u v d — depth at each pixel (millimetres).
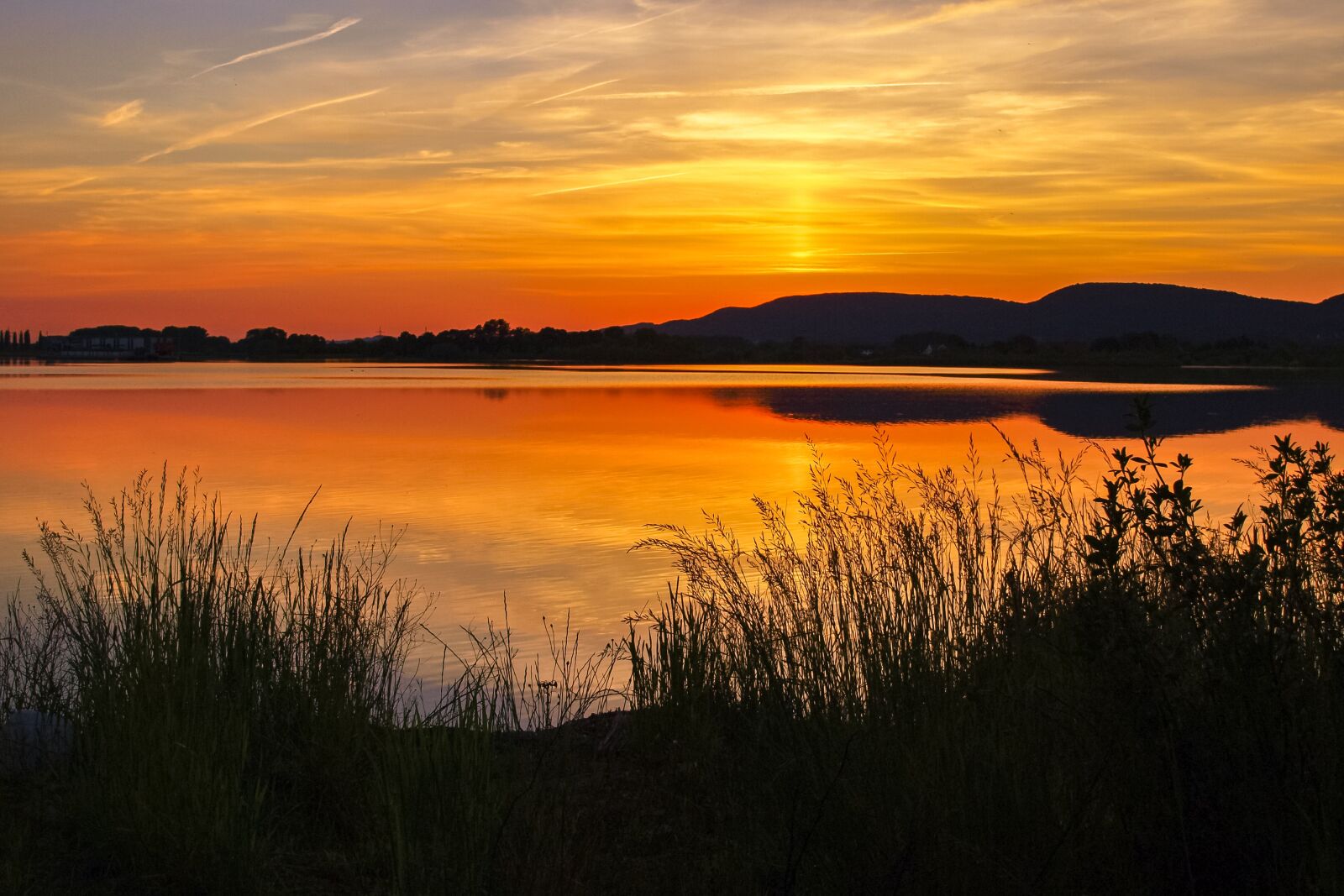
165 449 24703
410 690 6918
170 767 4211
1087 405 43188
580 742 5574
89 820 4223
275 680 5355
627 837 4352
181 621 5320
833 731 4320
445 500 16688
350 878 4074
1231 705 3619
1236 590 3715
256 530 13453
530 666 7766
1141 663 3668
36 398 47344
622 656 8031
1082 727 3918
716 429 31203
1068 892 3623
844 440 27453
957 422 34062
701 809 4535
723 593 6074
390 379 76938
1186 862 3490
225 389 57875
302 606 6242
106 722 4660
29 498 16422
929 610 5043
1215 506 14156
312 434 29156
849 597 5188
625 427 32344
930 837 3756
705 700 5535
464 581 10758
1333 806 3426
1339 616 3844
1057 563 5078
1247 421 33844
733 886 3920
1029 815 3740
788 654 4871
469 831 3963
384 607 6734
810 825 3980
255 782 4676
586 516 15117
